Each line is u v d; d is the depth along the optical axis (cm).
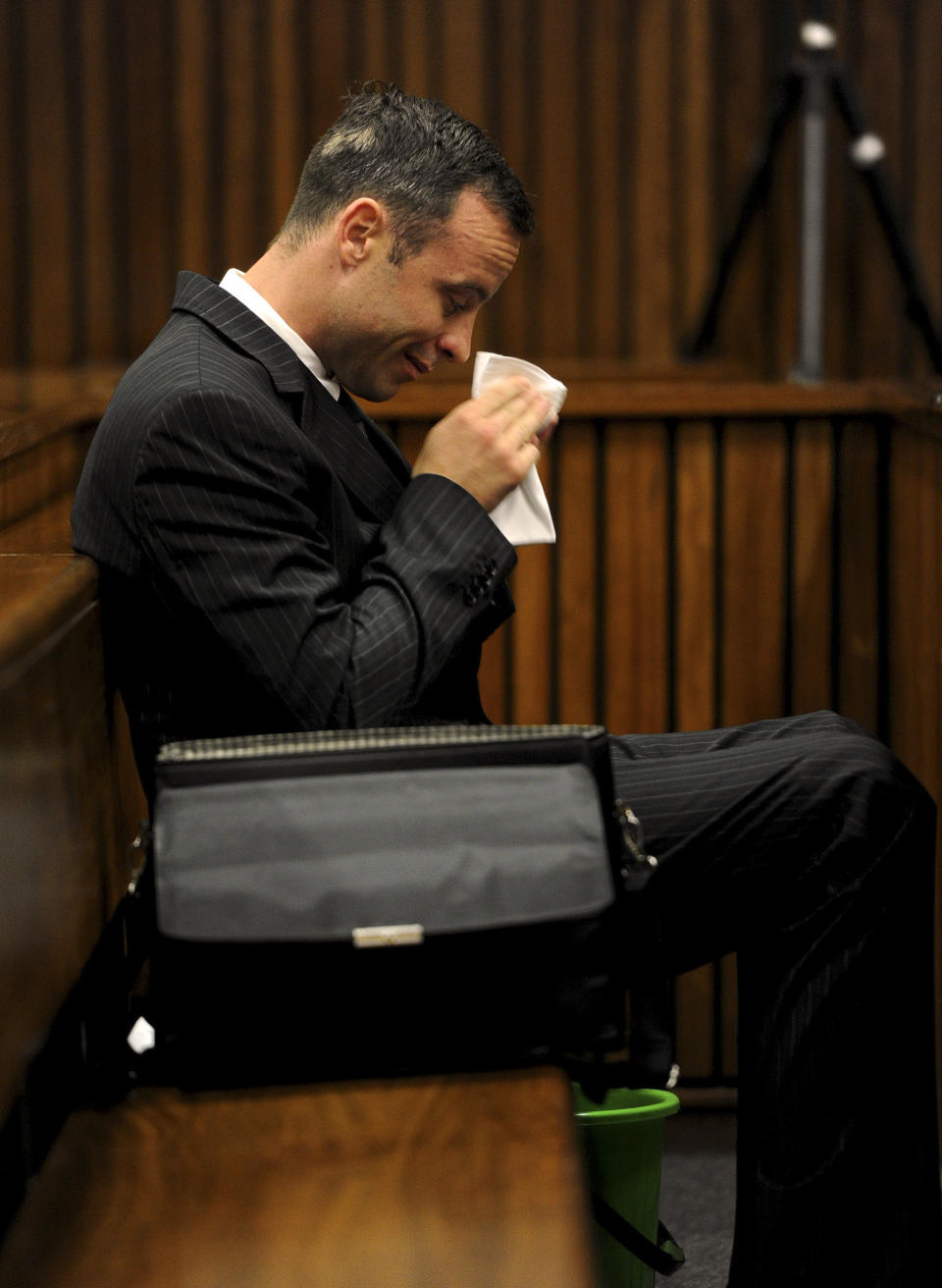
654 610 627
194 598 339
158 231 1089
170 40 1074
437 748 307
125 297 1095
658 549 623
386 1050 304
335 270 377
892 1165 350
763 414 613
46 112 1075
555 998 305
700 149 1095
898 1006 353
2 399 631
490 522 359
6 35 1067
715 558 623
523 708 633
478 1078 306
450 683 392
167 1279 240
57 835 291
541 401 377
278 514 345
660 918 361
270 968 297
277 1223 254
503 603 390
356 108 382
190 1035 301
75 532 365
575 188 1101
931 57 1077
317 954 297
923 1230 351
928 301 944
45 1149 331
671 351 1114
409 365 393
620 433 617
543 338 1116
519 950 302
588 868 302
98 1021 340
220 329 373
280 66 1079
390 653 342
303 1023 301
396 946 298
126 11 1070
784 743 372
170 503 340
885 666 619
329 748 304
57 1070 336
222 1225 255
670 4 1082
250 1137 285
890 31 1077
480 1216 255
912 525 570
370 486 392
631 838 331
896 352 1104
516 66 1087
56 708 294
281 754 303
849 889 352
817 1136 348
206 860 294
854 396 607
